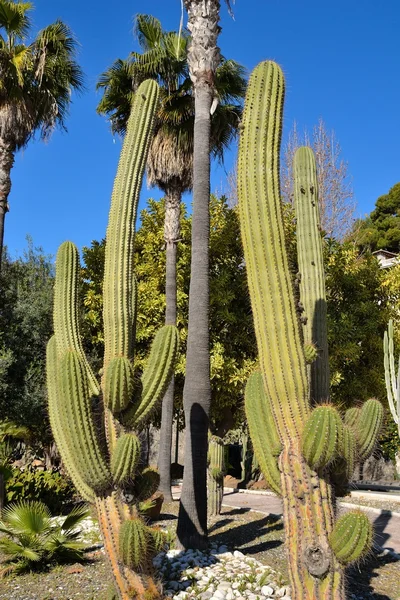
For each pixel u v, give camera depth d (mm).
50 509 9312
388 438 13812
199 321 6695
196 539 6176
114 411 4203
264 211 3625
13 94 10609
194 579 5188
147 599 3949
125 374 4133
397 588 5449
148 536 3994
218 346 11789
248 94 3930
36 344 12242
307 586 3129
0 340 11398
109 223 4820
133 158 4930
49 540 6070
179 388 12820
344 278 13766
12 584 5383
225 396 12133
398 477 16547
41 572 5812
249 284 3635
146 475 4441
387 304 14297
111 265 4672
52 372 4785
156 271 12883
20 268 14219
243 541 7062
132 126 5055
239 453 17844
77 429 3971
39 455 13055
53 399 4719
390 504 10586
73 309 4938
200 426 6414
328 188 22516
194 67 7520
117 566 4027
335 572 3111
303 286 5262
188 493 6309
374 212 32156
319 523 3195
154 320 12414
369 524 3076
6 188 10773
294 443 3344
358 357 12906
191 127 10719
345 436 3371
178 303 12453
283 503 3352
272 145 3764
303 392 3438
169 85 10875
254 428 3662
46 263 14789
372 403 3977
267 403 3629
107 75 11328
